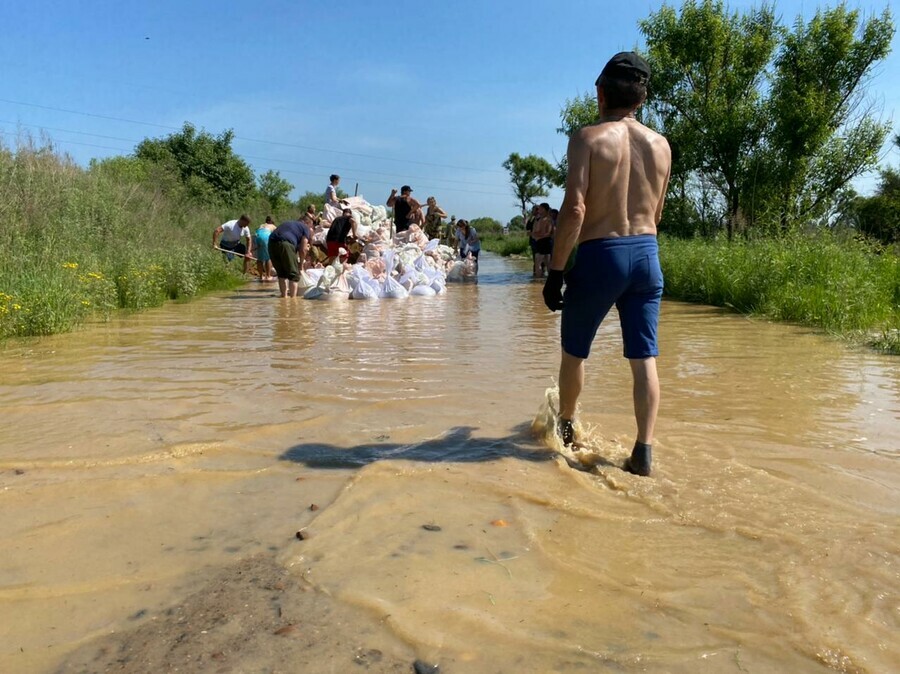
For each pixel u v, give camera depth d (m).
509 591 2.12
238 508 2.75
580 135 3.23
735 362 5.98
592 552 2.39
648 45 21.91
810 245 10.58
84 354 6.30
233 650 1.81
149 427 3.85
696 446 3.58
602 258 3.24
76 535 2.50
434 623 1.93
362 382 5.09
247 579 2.18
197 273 13.71
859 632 1.90
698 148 20.53
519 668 1.74
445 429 3.87
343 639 1.86
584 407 4.42
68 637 1.87
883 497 2.89
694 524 2.62
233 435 3.71
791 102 18.92
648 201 3.29
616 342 7.14
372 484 3.00
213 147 34.88
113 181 16.94
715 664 1.76
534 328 8.32
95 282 9.54
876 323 8.09
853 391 4.83
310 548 2.39
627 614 2.00
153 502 2.81
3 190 11.43
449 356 6.24
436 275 14.29
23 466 3.21
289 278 12.67
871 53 18.72
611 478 3.08
